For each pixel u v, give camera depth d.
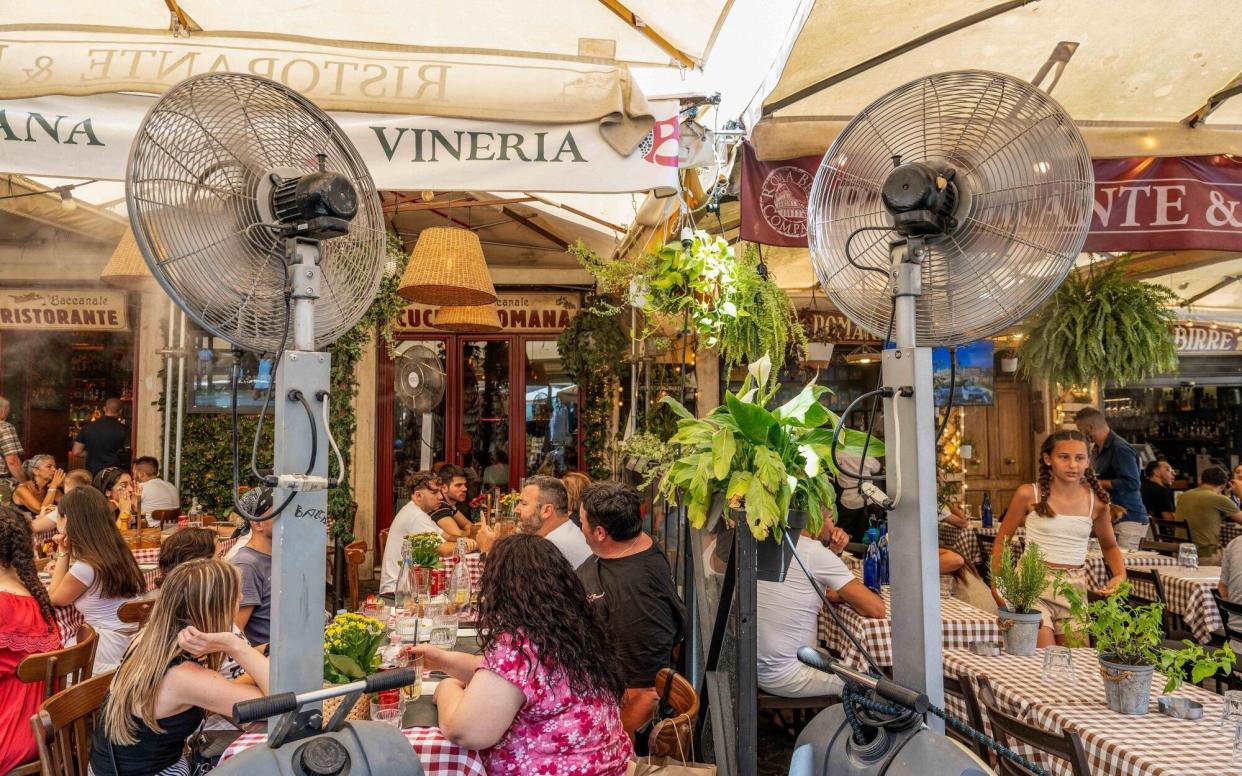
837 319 8.93
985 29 3.32
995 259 2.21
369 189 2.33
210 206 1.98
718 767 3.06
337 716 1.84
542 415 10.43
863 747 1.83
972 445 11.04
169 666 2.84
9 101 2.98
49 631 3.59
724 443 2.89
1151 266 6.22
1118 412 12.37
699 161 3.69
